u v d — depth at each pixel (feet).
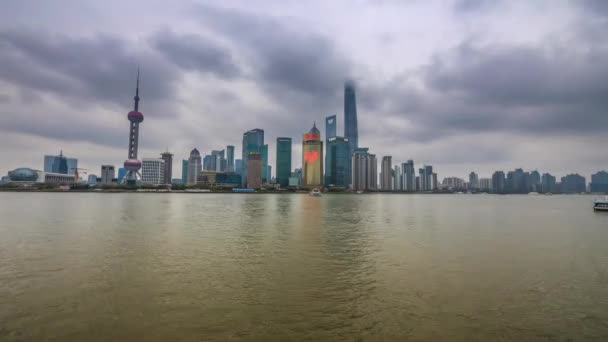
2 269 83.15
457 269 85.35
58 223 187.21
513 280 75.72
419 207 431.02
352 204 489.67
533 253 107.86
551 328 51.08
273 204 456.86
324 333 48.78
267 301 61.46
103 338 46.93
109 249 110.01
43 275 77.66
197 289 68.03
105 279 74.64
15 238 132.87
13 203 410.52
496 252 108.99
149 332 48.80
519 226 194.08
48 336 47.32
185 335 48.06
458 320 53.57
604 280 76.33
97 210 293.23
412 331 49.55
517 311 57.47
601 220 240.73
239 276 77.61
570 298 64.08
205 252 105.81
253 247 115.24
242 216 248.52
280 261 93.45
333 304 60.08
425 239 136.77
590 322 53.26
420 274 80.38
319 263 91.30
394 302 61.21
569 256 103.24
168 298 62.69
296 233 152.56
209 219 221.05
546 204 590.96
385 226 186.50
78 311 56.24
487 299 63.10
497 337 48.01
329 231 160.97
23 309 56.95
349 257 99.35
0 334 47.78
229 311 56.65
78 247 113.50
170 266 86.89
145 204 410.93
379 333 48.85
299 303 60.49
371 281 74.23
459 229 175.01
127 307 58.13
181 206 378.94
